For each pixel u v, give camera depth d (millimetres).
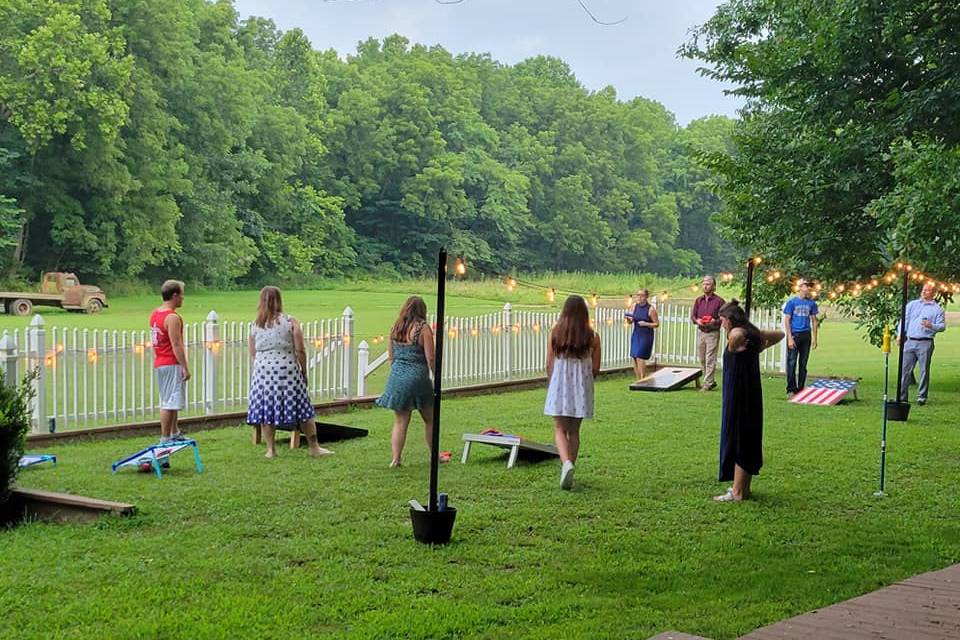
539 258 96438
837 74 13578
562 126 103812
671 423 13461
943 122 13023
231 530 7430
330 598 5820
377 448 11430
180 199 64000
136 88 58406
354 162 85375
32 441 11570
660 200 104750
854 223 16016
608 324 21891
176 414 10852
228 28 73500
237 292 66875
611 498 8750
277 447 11477
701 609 5680
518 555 6859
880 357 26953
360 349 16328
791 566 6688
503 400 16750
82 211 57938
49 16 53531
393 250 85500
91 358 12703
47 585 6008
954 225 12789
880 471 10109
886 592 5992
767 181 16109
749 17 16672
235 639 5121
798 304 17234
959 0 12430
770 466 10398
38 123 51938
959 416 14523
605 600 5844
